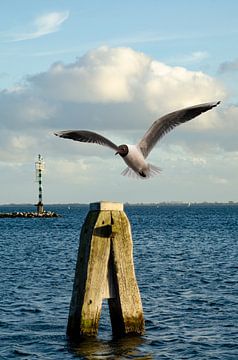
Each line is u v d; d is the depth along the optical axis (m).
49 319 22.92
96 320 17.94
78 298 17.94
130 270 17.91
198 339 19.69
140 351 17.94
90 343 17.91
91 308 17.80
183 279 35.28
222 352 18.28
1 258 50.69
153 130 10.94
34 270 40.50
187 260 48.44
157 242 72.94
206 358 17.64
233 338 19.94
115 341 18.36
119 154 10.68
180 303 26.50
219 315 23.73
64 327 21.44
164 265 44.22
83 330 17.86
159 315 23.61
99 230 17.45
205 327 21.56
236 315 23.75
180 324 21.95
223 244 68.56
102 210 17.50
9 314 23.94
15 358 17.64
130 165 10.78
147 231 100.81
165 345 18.88
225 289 30.97
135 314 18.20
